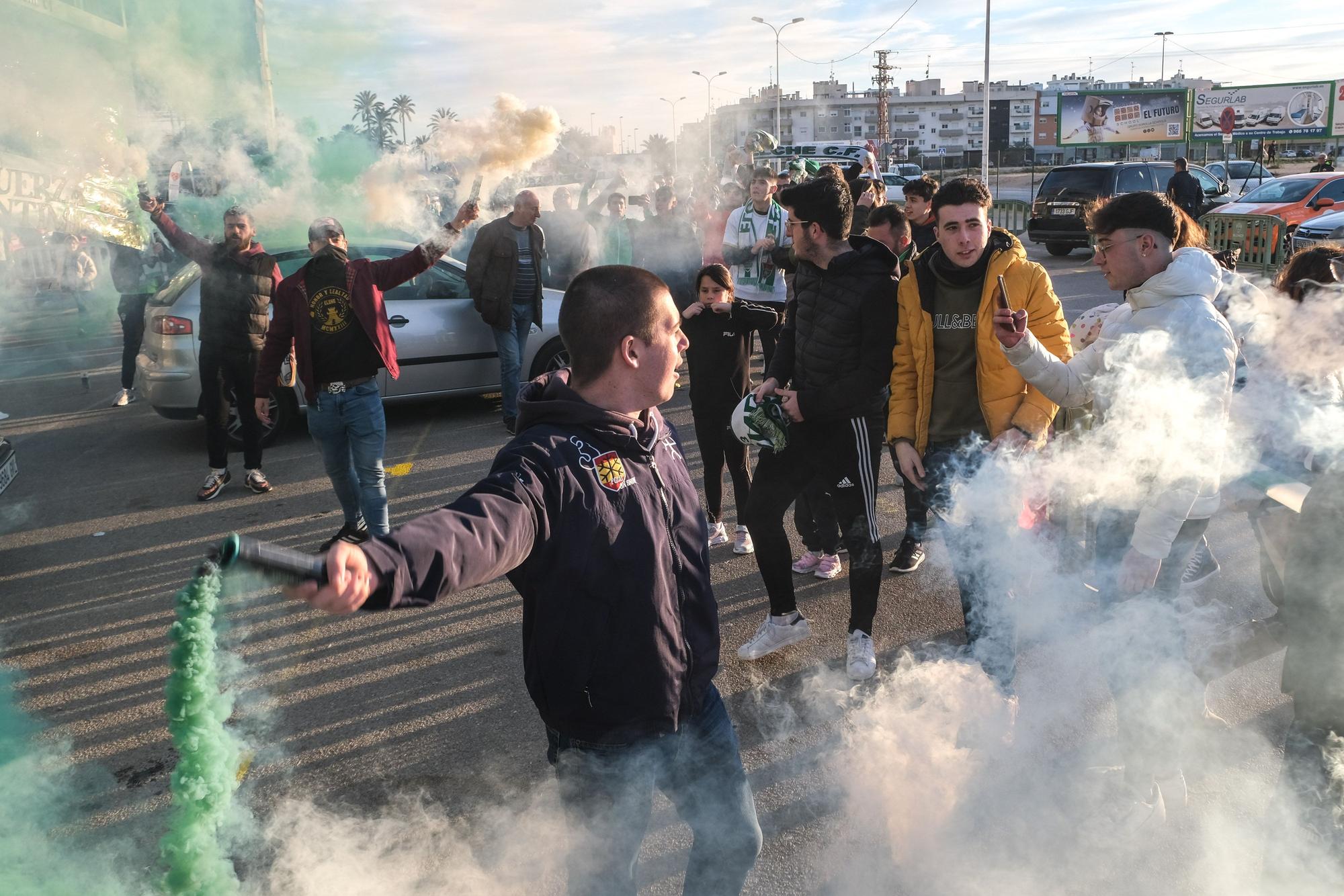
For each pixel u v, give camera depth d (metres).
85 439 6.90
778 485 3.38
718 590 4.23
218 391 5.53
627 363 1.77
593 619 1.70
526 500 1.60
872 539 3.34
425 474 6.02
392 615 4.04
